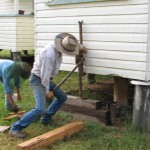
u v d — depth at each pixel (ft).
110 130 19.11
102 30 20.40
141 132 18.79
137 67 18.90
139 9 18.54
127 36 19.24
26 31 37.91
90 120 20.63
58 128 18.31
